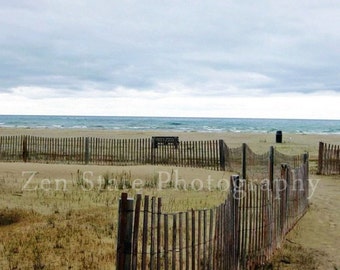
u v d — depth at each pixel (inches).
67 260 348.5
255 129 4045.3
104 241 401.1
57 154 1052.5
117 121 6018.7
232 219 306.0
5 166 813.9
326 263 372.8
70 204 547.2
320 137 2297.0
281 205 419.8
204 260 266.5
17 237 407.2
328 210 573.3
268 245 374.3
